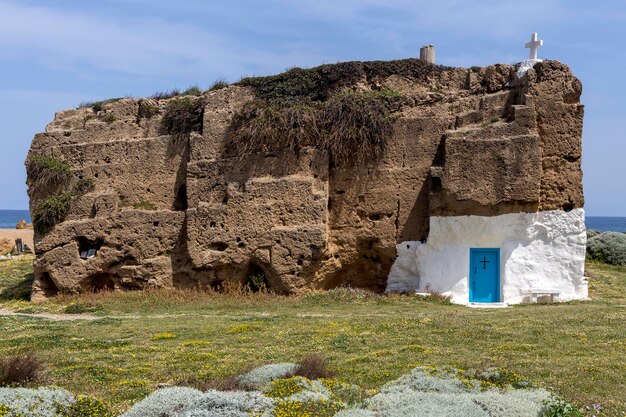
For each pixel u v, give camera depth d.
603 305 24.72
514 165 25.55
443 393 12.68
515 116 25.83
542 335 18.59
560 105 26.16
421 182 27.14
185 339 19.80
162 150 30.11
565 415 11.30
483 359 16.06
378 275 28.12
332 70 29.17
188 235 28.22
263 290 27.89
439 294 26.20
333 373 14.66
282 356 17.00
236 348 18.22
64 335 20.80
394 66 29.03
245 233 27.62
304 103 28.84
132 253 29.25
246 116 28.59
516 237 26.17
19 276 36.16
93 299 28.44
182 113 30.09
